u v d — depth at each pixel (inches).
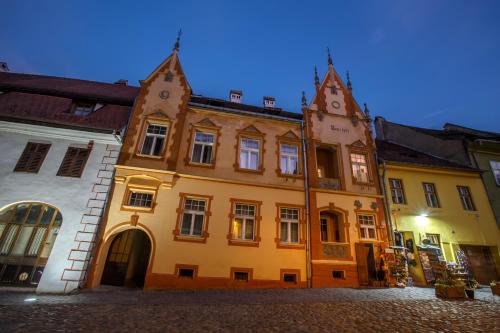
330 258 499.5
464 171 655.1
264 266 469.4
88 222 416.5
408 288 461.4
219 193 498.9
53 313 247.4
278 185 531.2
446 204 613.9
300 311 272.8
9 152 440.5
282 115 656.4
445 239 577.6
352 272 498.6
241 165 551.8
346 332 206.2
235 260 461.1
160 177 473.1
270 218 507.2
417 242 562.3
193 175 493.7
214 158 530.6
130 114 534.9
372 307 293.3
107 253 442.9
